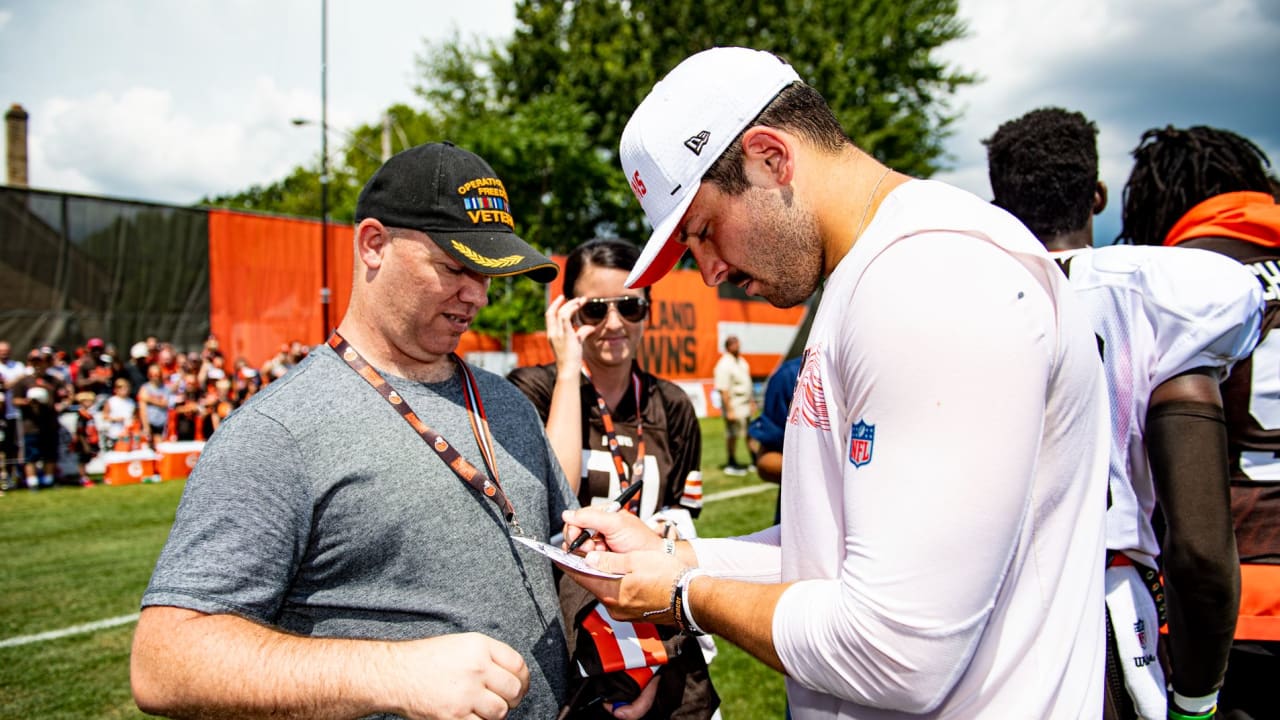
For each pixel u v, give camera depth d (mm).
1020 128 1685
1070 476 1055
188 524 1171
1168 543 1396
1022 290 948
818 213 1174
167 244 12617
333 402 1337
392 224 1357
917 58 26625
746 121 1152
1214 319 1381
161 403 10656
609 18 26969
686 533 1872
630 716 1570
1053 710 1041
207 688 1057
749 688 3596
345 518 1282
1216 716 1648
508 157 25359
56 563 5742
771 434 2691
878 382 955
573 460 2033
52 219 11641
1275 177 1799
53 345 11633
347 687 1056
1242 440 1578
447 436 1420
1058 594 1062
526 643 1427
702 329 16438
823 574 1126
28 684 3635
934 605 900
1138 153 1926
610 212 28438
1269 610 1520
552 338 2180
